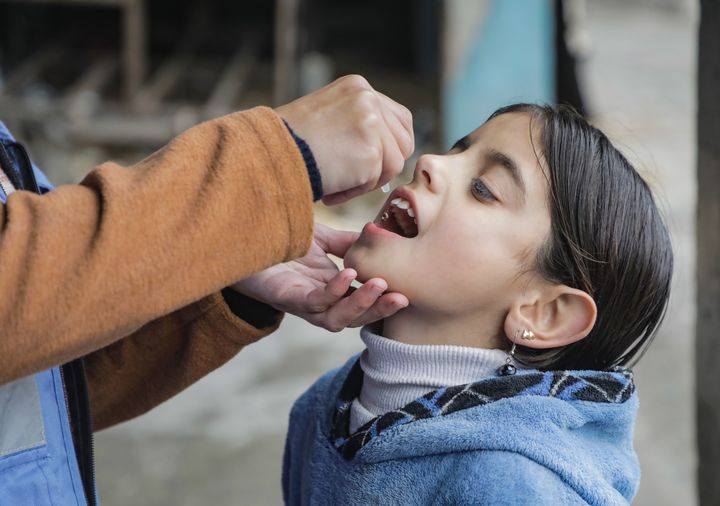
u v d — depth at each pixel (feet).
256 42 22.38
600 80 26.02
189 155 2.73
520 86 16.42
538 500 3.09
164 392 3.86
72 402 3.39
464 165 3.58
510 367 3.47
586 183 3.50
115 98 18.81
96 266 2.59
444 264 3.43
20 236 2.61
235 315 3.60
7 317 2.56
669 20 34.86
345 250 3.89
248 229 2.71
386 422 3.40
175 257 2.64
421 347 3.47
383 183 3.04
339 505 3.45
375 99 2.94
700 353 5.65
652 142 20.16
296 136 2.81
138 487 8.76
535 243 3.46
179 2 23.39
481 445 3.20
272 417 9.96
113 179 2.70
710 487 5.70
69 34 21.59
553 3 16.33
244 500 8.60
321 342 11.71
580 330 3.48
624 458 3.53
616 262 3.53
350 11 25.11
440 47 16.28
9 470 3.01
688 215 15.49
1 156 3.32
